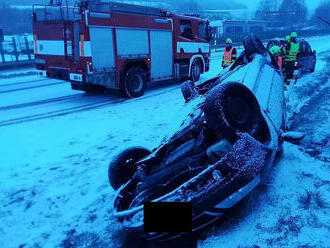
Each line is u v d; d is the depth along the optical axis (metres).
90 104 9.96
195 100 4.40
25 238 3.53
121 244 3.29
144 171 3.64
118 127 7.29
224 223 3.36
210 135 3.59
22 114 8.80
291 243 2.92
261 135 3.56
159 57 11.53
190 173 3.30
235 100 3.27
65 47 9.38
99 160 5.47
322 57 21.22
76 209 4.02
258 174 3.29
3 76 16.69
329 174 4.18
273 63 5.54
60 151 6.00
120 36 9.89
